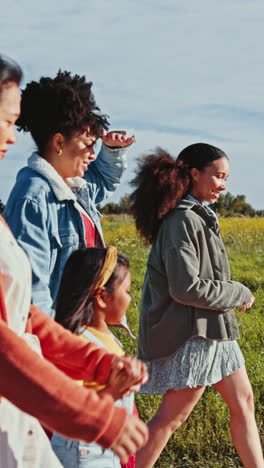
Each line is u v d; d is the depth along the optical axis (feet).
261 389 20.89
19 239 12.35
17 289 8.24
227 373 15.85
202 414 19.04
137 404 19.90
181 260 15.42
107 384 8.64
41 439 8.46
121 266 11.10
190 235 15.66
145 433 7.61
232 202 134.41
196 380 15.55
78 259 10.98
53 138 13.09
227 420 18.78
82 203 13.91
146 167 16.10
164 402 15.97
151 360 15.80
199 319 15.57
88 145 13.29
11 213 12.67
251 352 24.84
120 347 11.29
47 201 12.76
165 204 15.85
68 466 10.27
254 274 41.78
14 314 8.27
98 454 10.37
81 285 10.83
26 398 7.29
